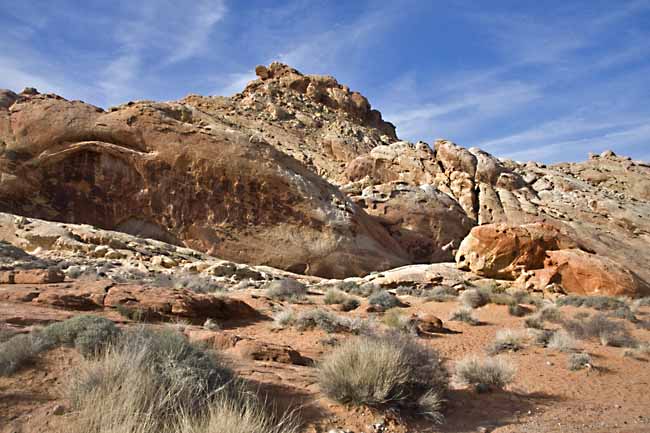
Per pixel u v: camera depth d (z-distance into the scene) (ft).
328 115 270.46
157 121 117.29
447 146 170.40
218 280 80.18
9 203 106.83
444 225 142.00
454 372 29.60
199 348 20.94
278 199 117.19
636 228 156.76
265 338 37.93
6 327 23.32
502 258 90.68
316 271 114.93
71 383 16.40
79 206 111.86
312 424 18.10
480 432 19.70
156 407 14.76
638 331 52.06
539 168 192.65
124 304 36.99
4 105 119.34
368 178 165.07
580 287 85.15
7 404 15.39
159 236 112.98
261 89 276.62
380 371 20.85
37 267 64.69
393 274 91.20
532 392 27.40
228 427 13.61
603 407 25.21
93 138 114.52
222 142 117.19
